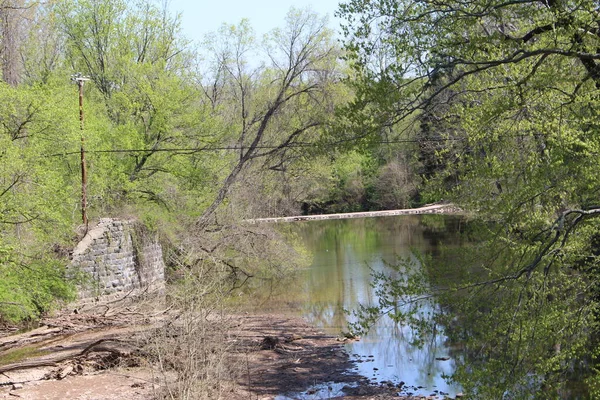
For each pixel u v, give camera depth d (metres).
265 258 27.27
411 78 10.34
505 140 10.31
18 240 17.25
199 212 28.77
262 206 31.38
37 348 16.89
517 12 9.54
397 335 18.17
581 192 9.91
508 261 10.30
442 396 12.88
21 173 16.45
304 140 28.12
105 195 26.33
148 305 18.48
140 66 28.27
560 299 9.75
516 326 9.12
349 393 13.26
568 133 9.69
